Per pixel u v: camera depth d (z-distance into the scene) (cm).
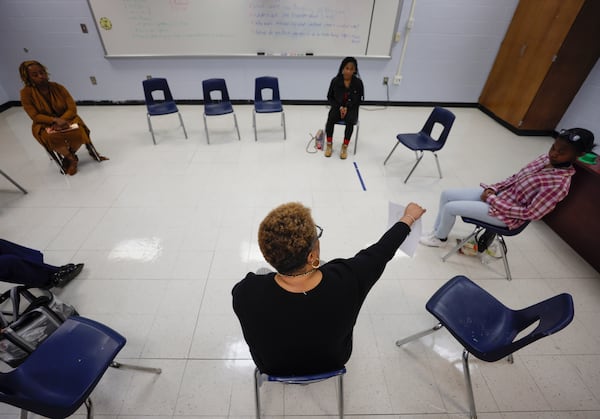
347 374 152
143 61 438
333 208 265
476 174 317
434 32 422
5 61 425
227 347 162
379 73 459
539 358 159
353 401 142
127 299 185
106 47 420
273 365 94
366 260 91
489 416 138
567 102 377
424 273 205
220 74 455
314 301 78
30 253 176
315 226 81
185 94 470
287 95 478
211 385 147
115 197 272
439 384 149
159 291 191
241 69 451
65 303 167
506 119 422
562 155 156
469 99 485
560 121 392
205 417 137
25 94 274
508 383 149
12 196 269
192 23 407
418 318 178
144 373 151
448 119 272
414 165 318
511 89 411
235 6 395
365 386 147
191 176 305
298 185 294
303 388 146
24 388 110
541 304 125
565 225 230
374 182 301
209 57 437
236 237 233
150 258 213
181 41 420
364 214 259
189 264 209
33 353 122
